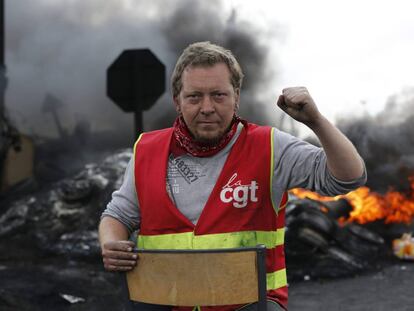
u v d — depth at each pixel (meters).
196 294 1.65
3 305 4.35
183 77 1.77
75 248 6.26
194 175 1.84
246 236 1.78
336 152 1.62
